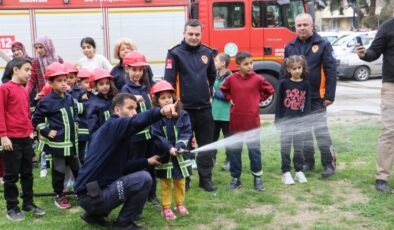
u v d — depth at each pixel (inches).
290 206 193.5
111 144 159.6
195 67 213.9
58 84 192.7
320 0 433.4
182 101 214.1
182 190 187.0
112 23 421.1
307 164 244.4
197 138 219.5
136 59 192.1
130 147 179.9
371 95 569.9
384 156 208.5
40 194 205.6
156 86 180.5
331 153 233.3
